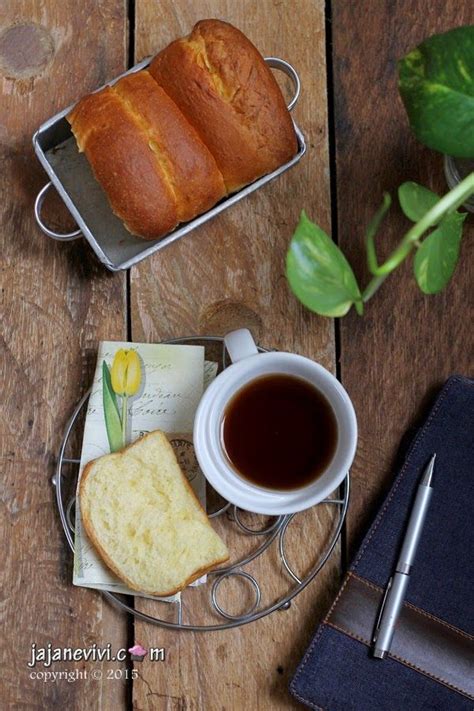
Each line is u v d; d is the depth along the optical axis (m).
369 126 0.97
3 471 0.94
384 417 0.96
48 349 0.96
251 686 0.93
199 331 0.96
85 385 0.96
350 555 0.94
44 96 0.98
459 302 0.96
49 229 0.96
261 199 0.97
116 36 0.99
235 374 0.89
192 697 0.93
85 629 0.93
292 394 0.91
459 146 0.82
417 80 0.81
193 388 0.94
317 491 0.89
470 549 0.92
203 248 0.96
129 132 0.88
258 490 0.90
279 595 0.94
